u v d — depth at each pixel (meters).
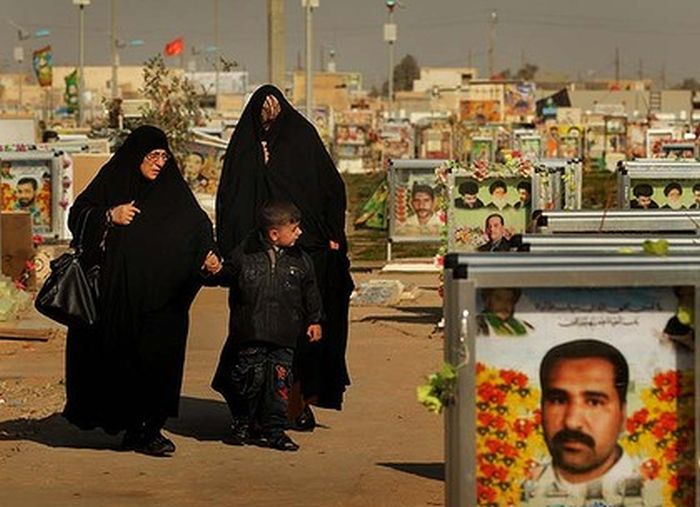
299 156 22.97
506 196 37.62
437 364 30.83
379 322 38.84
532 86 193.88
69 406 21.50
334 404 23.23
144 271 20.86
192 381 28.56
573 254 12.51
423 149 137.50
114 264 20.92
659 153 76.69
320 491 18.83
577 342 12.35
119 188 21.19
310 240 22.94
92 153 56.03
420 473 19.92
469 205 37.66
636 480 12.49
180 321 21.20
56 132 91.94
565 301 12.34
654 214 16.94
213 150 66.94
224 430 23.38
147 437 21.39
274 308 21.59
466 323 12.09
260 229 21.83
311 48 80.19
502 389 12.33
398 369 30.09
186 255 20.95
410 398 26.41
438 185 41.75
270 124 23.12
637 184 38.53
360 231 70.06
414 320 39.28
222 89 165.50
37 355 32.88
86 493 18.73
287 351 21.78
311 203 22.94
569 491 12.45
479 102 182.25
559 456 12.41
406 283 49.59
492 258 12.16
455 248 37.69
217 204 23.31
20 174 52.56
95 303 20.92
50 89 186.75
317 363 23.02
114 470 20.27
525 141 111.62
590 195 86.12
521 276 12.05
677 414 12.46
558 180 37.78
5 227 44.06
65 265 20.91
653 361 12.43
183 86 78.50
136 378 21.08
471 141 112.94
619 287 12.31
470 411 12.19
